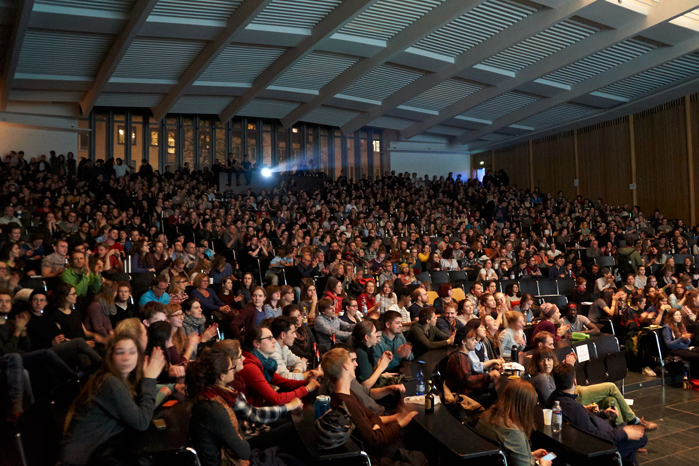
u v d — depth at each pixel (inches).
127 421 115.3
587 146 839.7
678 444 208.4
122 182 622.2
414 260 451.8
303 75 660.1
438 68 631.8
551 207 765.9
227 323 263.4
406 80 691.4
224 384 135.6
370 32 547.8
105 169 669.9
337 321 259.4
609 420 198.1
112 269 327.3
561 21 526.9
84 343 191.2
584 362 250.4
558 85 690.8
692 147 692.7
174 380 177.0
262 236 454.0
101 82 571.2
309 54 598.5
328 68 642.2
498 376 207.5
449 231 622.8
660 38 541.3
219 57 578.6
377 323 225.6
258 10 448.5
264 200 664.4
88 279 267.7
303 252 390.6
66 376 177.9
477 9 506.6
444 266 472.1
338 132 943.7
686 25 518.6
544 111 800.9
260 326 177.9
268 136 893.2
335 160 941.8
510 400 149.9
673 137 717.3
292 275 385.7
